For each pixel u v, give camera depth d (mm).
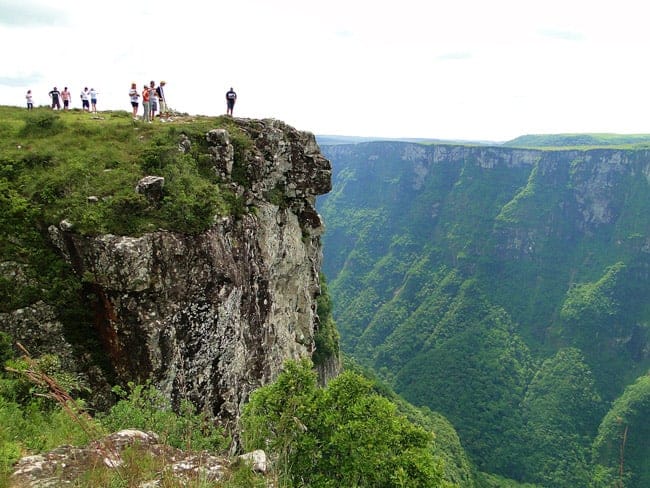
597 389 140500
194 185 18094
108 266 14867
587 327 159000
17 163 17312
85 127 21531
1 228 15336
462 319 181250
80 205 15641
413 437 12172
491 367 151750
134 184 16766
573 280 179125
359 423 11086
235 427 17547
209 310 16797
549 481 105750
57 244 15508
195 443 10508
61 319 15164
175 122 24344
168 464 7934
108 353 15398
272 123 27172
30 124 21266
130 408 11109
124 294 14977
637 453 97250
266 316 23016
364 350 189375
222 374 17484
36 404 10898
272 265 24328
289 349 27109
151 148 18797
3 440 8445
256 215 22641
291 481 9594
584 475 102938
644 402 105000
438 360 157000
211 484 7574
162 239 15734
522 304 182375
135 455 8062
